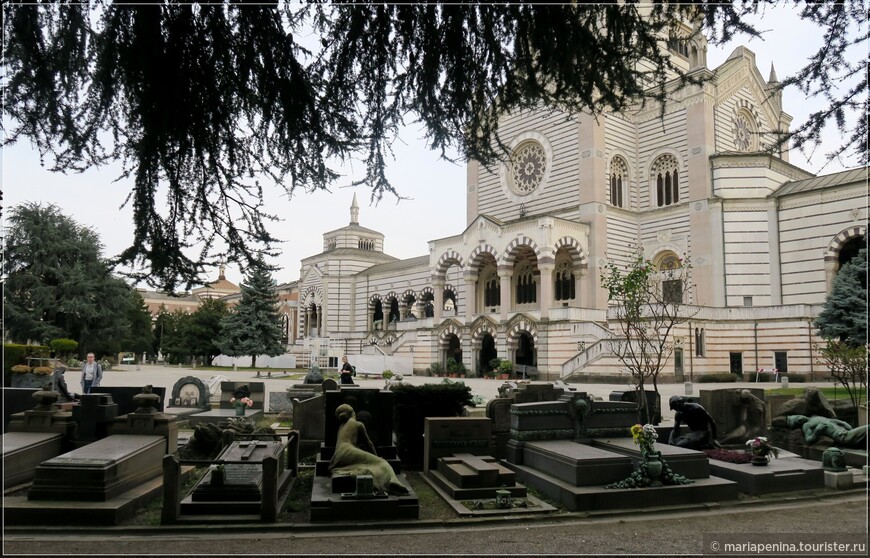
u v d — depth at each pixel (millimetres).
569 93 9312
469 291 56812
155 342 104062
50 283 61094
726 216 48812
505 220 60594
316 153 9586
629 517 10625
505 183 60938
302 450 16281
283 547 8656
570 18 8094
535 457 13195
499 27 8438
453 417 15000
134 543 8758
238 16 8117
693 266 49875
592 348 43000
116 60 8266
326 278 85250
